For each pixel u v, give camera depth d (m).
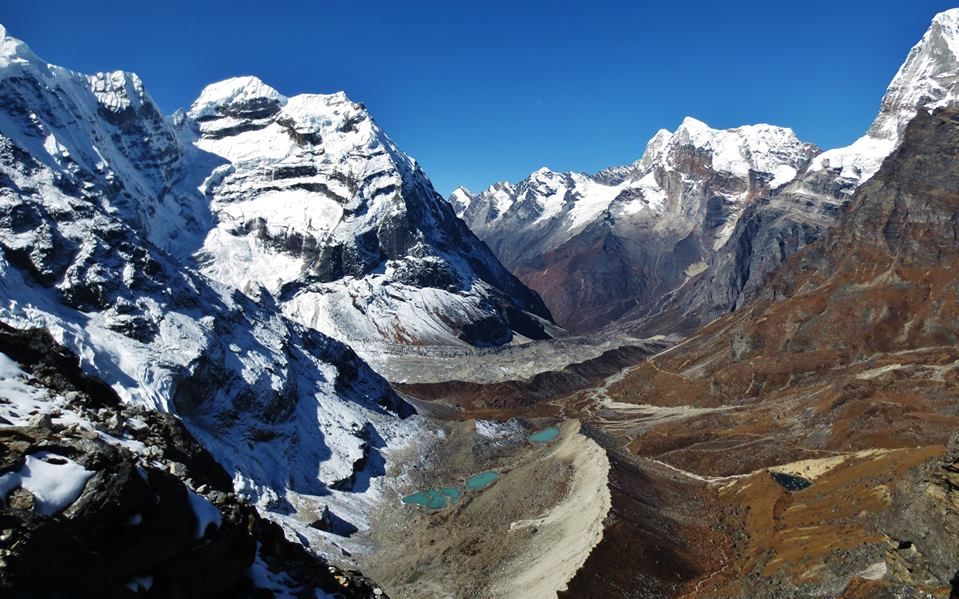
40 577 14.66
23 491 16.03
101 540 16.88
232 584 21.80
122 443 22.36
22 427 18.16
